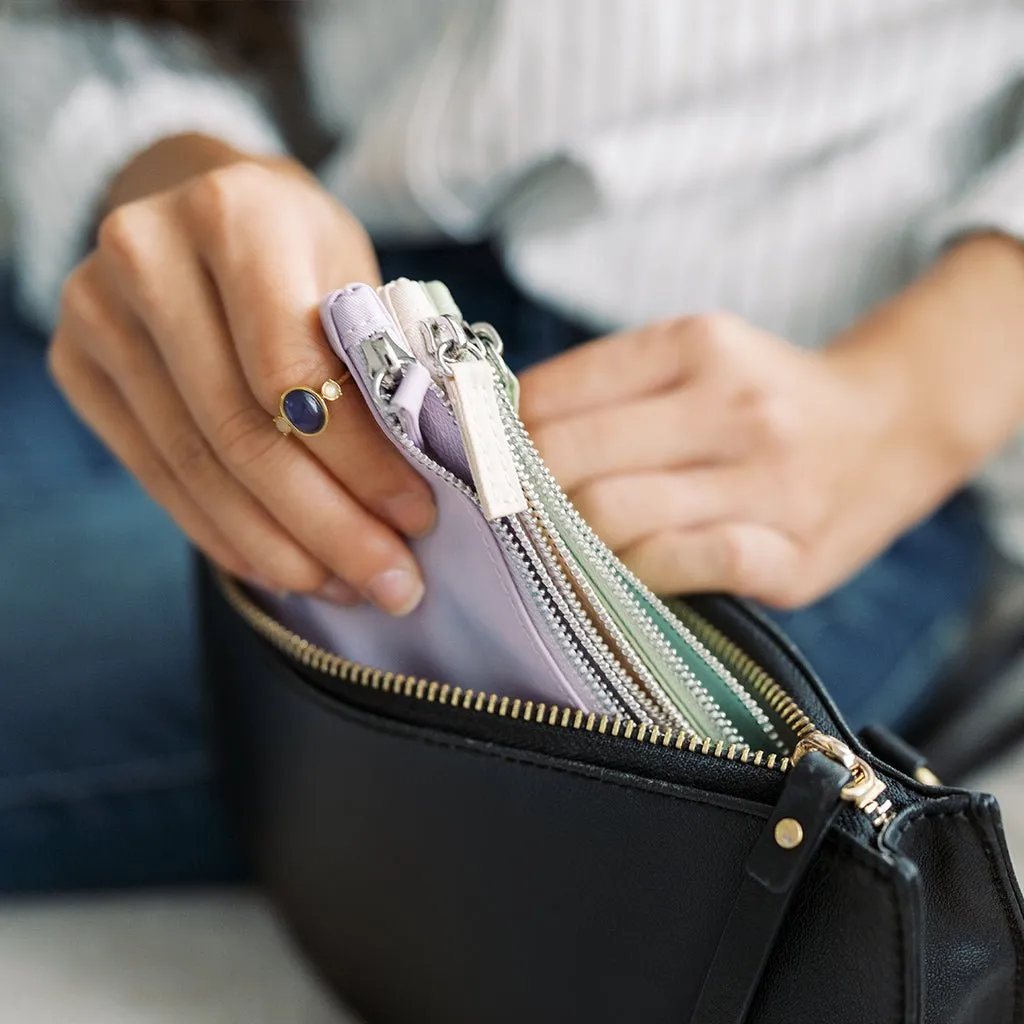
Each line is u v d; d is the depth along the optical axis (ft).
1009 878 0.97
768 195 2.26
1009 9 2.22
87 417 1.54
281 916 1.53
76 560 2.02
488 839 1.10
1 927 1.56
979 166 2.43
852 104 2.20
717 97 2.17
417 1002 1.25
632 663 1.10
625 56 2.09
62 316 1.49
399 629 1.26
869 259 2.24
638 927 1.00
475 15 2.21
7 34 2.72
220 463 1.33
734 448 1.50
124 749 1.63
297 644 1.28
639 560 1.42
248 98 2.93
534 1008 1.11
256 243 1.23
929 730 2.18
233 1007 1.38
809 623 1.98
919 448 1.79
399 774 1.16
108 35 2.78
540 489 1.07
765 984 0.94
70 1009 1.36
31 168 2.53
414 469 1.13
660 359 1.52
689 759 0.97
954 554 2.27
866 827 0.90
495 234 2.53
